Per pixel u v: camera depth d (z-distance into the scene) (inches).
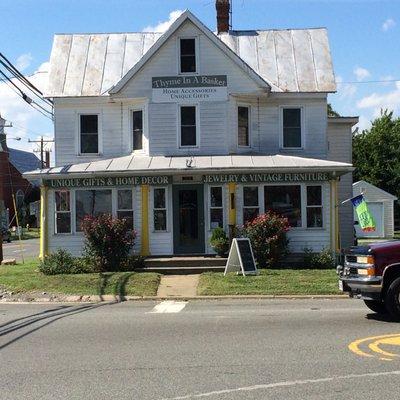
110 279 714.2
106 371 313.1
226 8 1066.7
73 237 850.8
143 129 912.3
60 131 931.3
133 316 504.7
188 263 806.5
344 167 828.6
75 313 531.8
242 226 835.4
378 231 1715.1
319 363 320.8
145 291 667.4
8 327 460.4
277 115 934.4
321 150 936.3
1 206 952.9
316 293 644.7
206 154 900.6
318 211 847.7
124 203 856.9
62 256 796.0
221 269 787.4
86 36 1030.4
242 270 728.3
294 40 1019.3
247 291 652.7
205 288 669.3
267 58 989.8
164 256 852.0
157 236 856.3
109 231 791.1
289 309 535.8
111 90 893.8
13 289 692.7
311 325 441.4
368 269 453.7
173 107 900.6
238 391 271.0
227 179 839.7
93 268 789.9
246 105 927.0
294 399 257.8
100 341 394.6
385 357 331.9
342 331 413.4
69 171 836.6
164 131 901.8
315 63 976.3
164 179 845.8
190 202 860.6
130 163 866.1
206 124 901.8
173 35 899.4
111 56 995.3
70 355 354.0
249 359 333.4
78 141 930.7
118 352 359.3
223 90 899.4
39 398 267.1
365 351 347.3
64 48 1007.0
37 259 1127.6
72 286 694.5
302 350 353.7
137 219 852.6
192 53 904.9
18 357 352.2
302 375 297.0
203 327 440.8
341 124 1066.7
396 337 388.2
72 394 272.4
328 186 844.6
